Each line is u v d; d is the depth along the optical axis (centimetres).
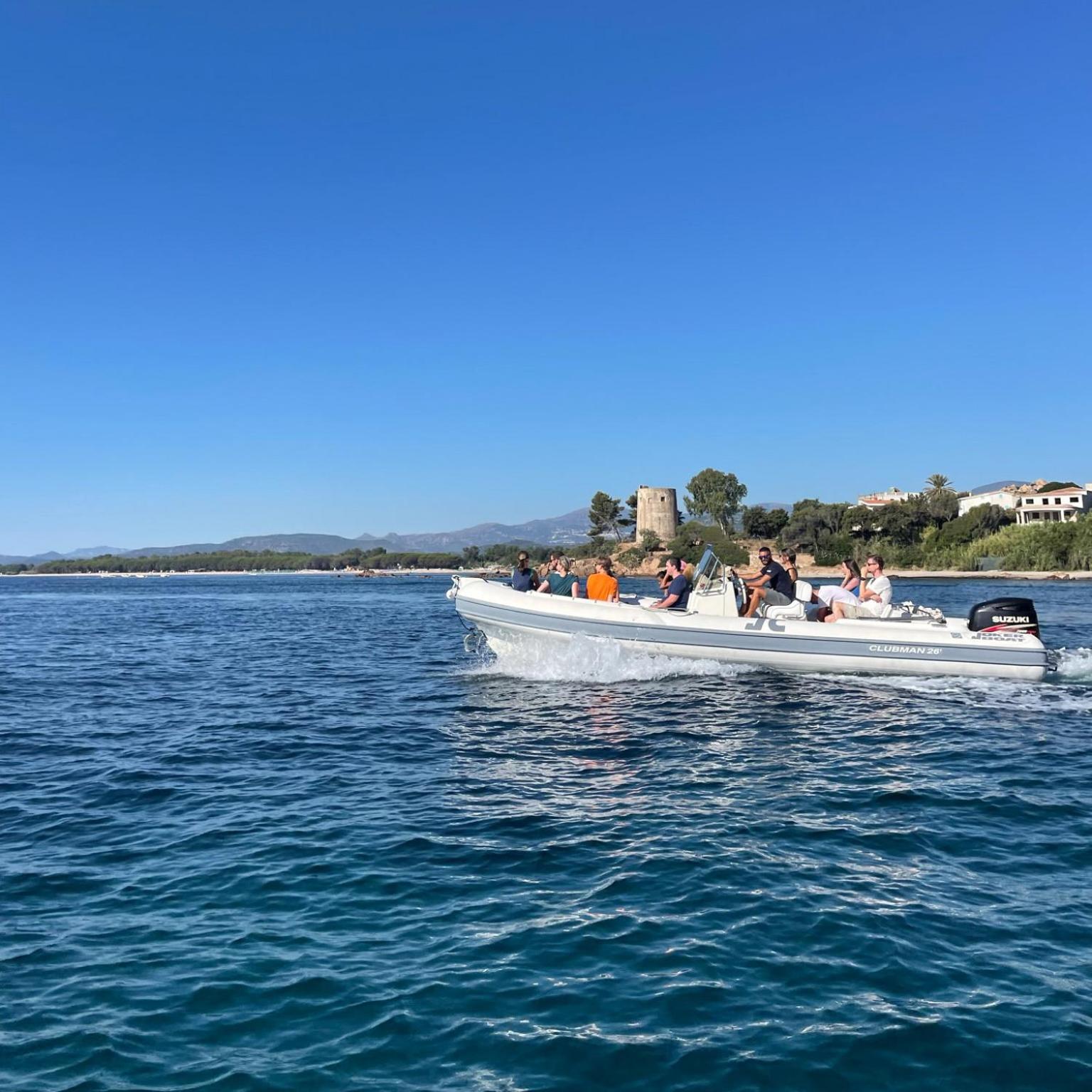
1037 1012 416
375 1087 370
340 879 598
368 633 2925
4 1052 398
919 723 1084
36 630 3309
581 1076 376
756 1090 364
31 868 629
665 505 12888
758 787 808
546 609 1477
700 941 495
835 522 10838
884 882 578
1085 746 963
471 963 476
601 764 910
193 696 1475
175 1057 393
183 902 564
